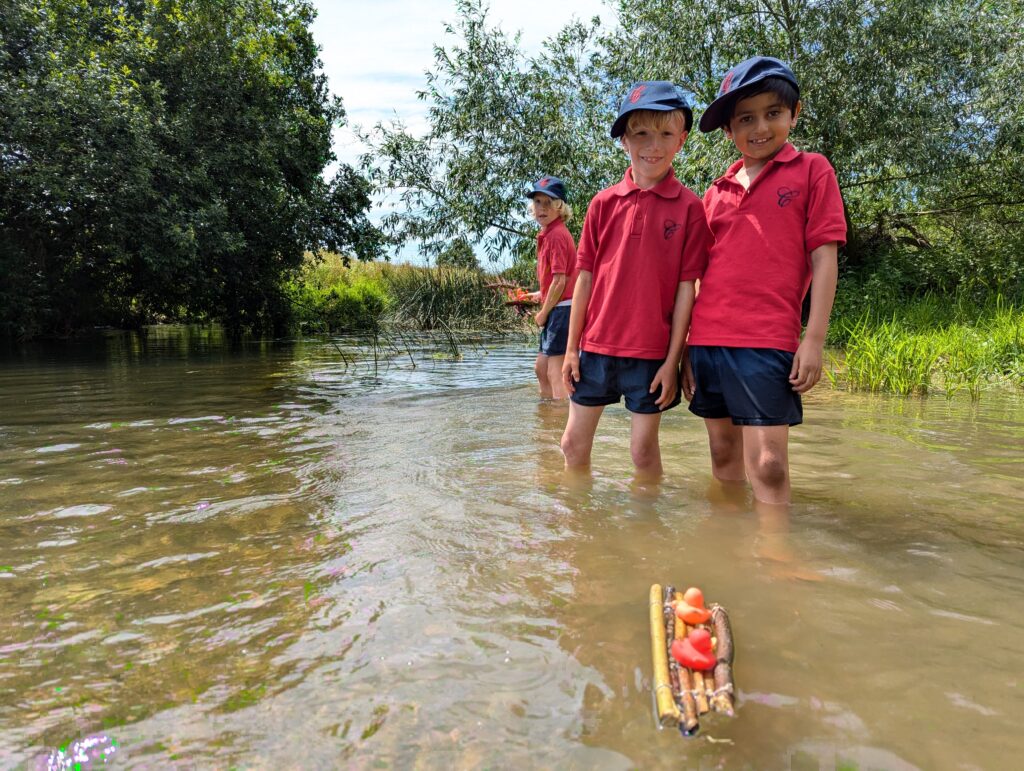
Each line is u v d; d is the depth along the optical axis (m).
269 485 2.82
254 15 13.02
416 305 16.14
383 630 1.61
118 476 2.98
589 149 12.52
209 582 1.88
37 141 9.79
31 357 9.17
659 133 2.71
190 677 1.42
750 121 2.56
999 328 7.10
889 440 3.57
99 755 1.18
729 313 2.56
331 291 17.31
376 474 2.98
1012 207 12.45
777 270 2.50
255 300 14.54
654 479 2.87
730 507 2.49
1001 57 11.25
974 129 11.34
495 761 1.16
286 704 1.33
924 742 1.20
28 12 9.69
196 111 11.89
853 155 11.01
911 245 13.60
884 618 1.65
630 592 1.79
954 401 4.89
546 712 1.29
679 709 1.23
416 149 13.65
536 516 2.40
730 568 1.94
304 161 13.98
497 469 3.04
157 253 10.73
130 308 15.09
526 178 12.74
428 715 1.29
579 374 2.98
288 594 1.80
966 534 2.21
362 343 11.71
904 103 10.70
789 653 1.49
